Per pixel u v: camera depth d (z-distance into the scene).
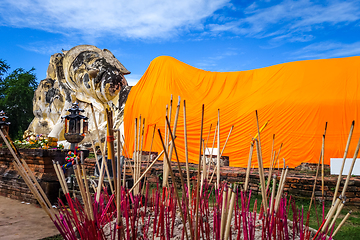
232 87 15.02
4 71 33.94
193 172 8.08
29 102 32.69
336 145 12.31
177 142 14.78
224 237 1.32
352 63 13.67
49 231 4.12
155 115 15.90
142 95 16.98
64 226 1.72
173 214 2.08
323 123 12.70
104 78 19.67
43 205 1.56
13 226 4.34
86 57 20.34
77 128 7.42
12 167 6.70
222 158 13.76
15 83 32.81
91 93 20.30
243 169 9.50
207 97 15.12
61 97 26.69
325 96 13.02
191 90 15.59
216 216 1.87
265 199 1.67
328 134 12.52
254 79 14.95
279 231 1.83
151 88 16.86
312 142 12.62
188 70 16.48
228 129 14.10
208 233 1.86
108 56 20.12
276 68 14.74
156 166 9.15
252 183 7.26
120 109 19.09
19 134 27.53
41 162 5.93
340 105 12.66
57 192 5.76
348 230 4.62
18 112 32.16
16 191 6.24
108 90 19.66
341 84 13.16
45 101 27.39
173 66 16.88
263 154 13.27
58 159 6.18
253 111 13.82
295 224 2.36
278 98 13.62
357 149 1.44
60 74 24.16
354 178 6.92
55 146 7.26
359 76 13.16
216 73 15.95
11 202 5.91
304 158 12.63
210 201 4.77
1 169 6.83
